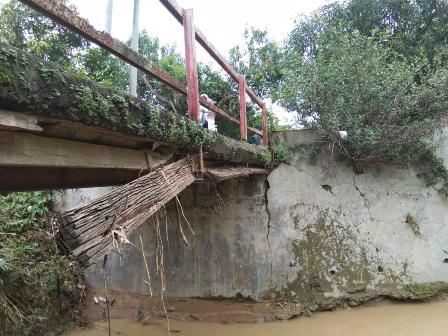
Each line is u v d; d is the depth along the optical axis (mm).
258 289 5566
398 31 8453
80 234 1604
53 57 7215
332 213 5645
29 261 4918
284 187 5770
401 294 5348
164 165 2756
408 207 5586
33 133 1688
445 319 4855
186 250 5836
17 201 6312
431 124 5211
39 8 1517
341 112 5230
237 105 8883
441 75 5199
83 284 5820
